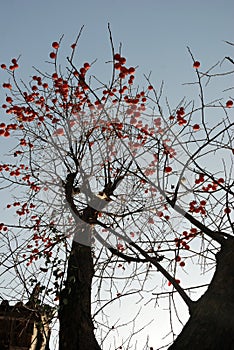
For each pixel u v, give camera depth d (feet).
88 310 14.71
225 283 11.00
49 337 16.71
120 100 16.52
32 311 16.85
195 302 11.42
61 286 15.64
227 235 13.43
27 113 17.30
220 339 9.86
